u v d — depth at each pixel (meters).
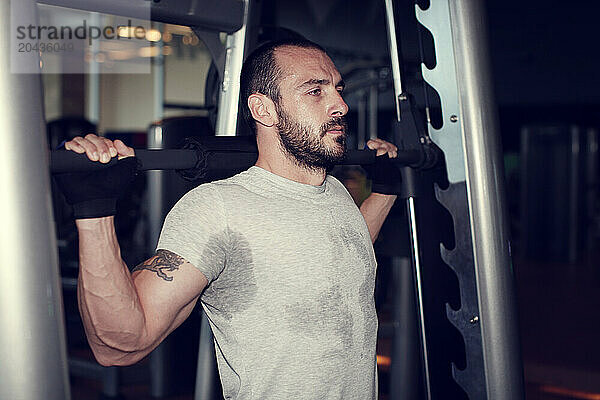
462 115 1.43
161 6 1.31
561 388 3.10
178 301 1.06
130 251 1.57
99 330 0.99
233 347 1.13
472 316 1.44
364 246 1.26
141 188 2.63
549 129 7.35
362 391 1.20
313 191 1.21
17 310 0.85
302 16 7.23
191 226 1.09
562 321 4.15
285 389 1.12
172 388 2.67
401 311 2.37
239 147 1.26
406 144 1.48
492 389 1.43
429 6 1.46
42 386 0.87
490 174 1.43
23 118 0.87
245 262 1.11
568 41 8.07
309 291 1.14
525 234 7.54
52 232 0.89
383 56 7.02
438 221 1.47
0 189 0.85
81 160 0.96
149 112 6.87
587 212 7.89
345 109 1.23
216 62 1.53
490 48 1.47
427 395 1.47
